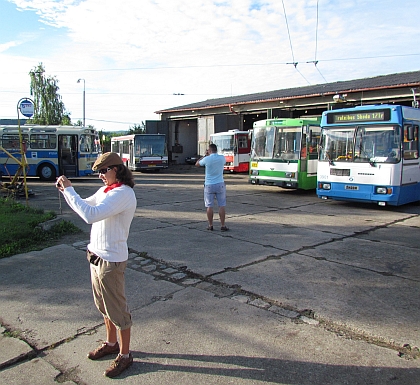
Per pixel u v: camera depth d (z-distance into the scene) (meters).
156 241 7.64
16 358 3.54
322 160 12.41
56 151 21.36
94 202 3.35
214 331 4.02
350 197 11.75
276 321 4.23
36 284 5.32
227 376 3.26
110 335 3.55
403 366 3.38
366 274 5.73
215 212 11.14
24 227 7.93
